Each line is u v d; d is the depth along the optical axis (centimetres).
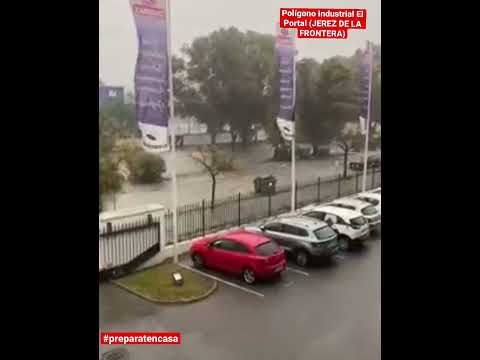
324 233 1345
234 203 2016
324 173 2516
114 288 1196
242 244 1246
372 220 1661
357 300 1115
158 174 2105
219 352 891
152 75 1255
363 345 907
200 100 2398
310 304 1099
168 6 1255
